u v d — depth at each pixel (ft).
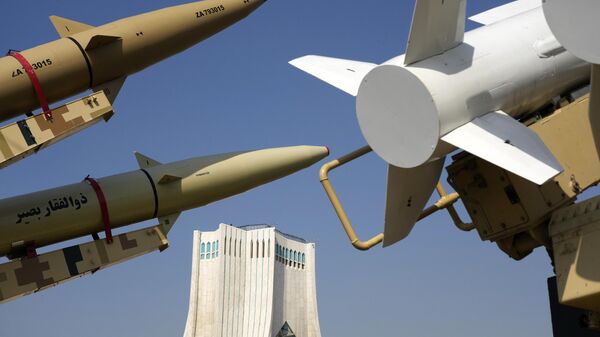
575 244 24.82
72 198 41.45
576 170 25.49
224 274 218.59
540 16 27.35
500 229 27.12
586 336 26.58
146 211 43.86
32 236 40.52
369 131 25.12
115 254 41.11
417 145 24.21
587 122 25.61
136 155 45.60
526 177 22.36
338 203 27.84
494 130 24.18
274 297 227.20
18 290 38.34
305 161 48.91
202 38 47.65
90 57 42.83
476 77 24.93
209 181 45.57
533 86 26.30
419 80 23.98
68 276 39.60
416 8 23.65
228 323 217.15
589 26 20.31
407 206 27.04
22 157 37.78
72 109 38.52
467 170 27.43
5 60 40.91
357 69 28.43
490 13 30.99
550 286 27.58
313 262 248.11
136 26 44.62
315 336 240.12
